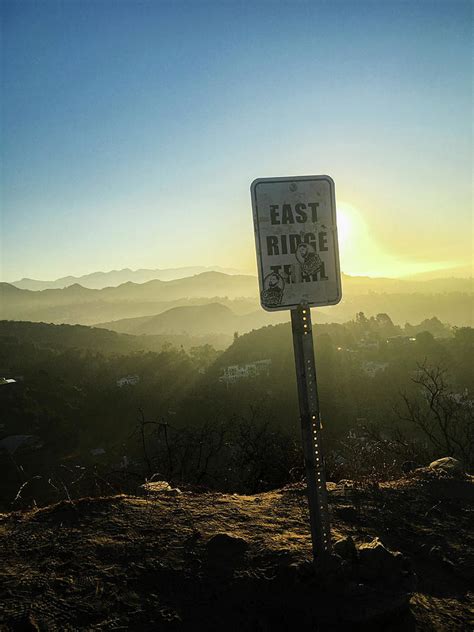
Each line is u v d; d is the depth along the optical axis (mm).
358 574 2779
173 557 3066
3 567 2969
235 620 2549
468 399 15117
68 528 3477
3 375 71625
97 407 56375
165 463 9305
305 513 3838
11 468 33250
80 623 2469
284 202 2740
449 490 4441
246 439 9898
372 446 7602
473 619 2668
